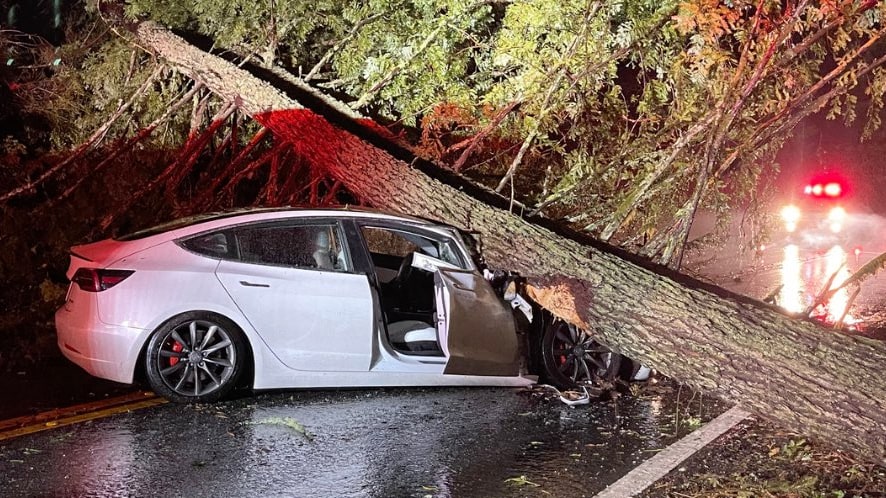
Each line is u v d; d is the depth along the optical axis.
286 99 8.76
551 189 8.94
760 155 8.09
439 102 9.30
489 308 6.02
